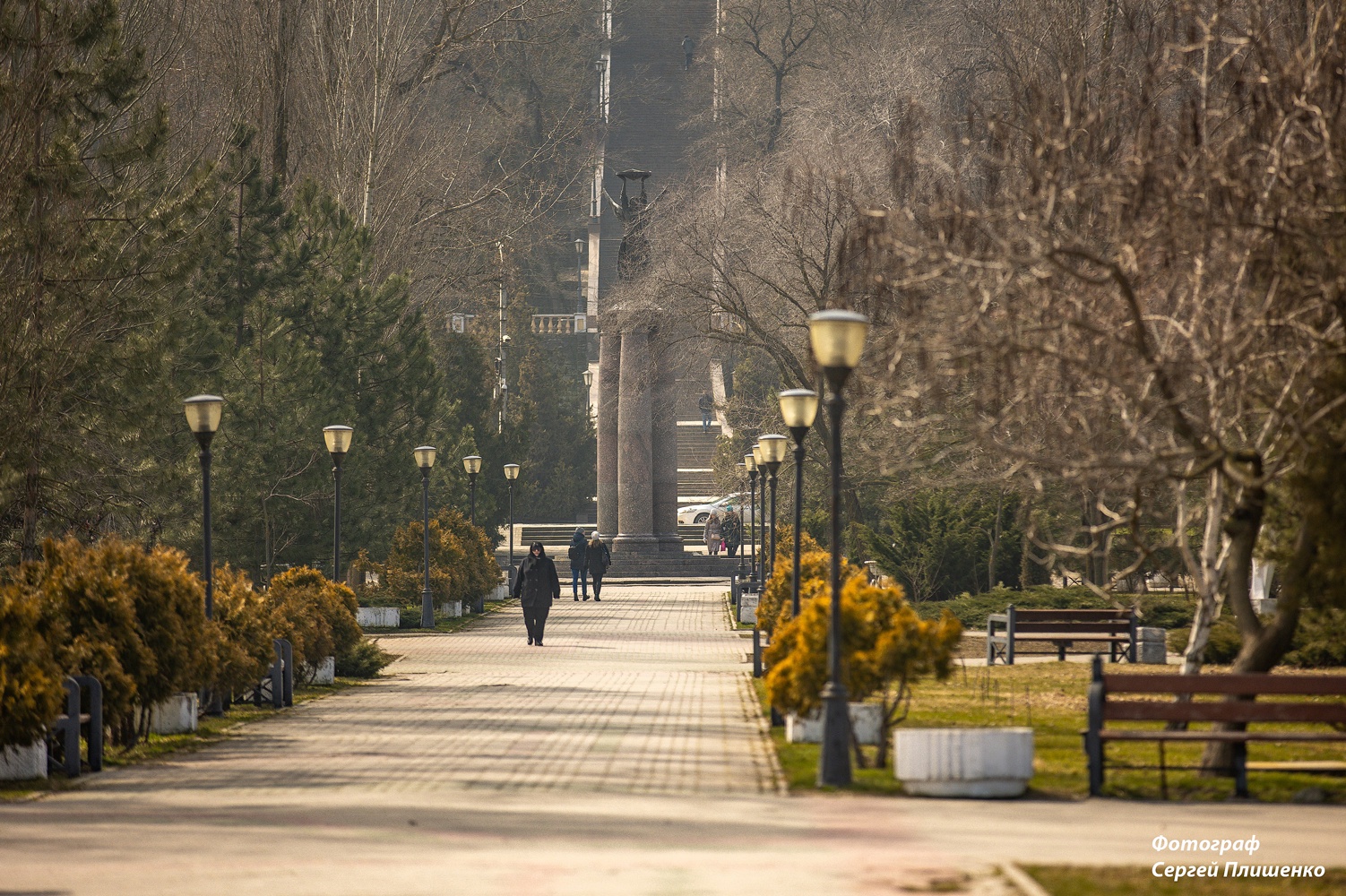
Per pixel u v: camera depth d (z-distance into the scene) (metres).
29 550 69.75
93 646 41.75
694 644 89.44
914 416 49.88
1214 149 36.38
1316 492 34.62
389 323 111.75
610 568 162.62
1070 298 35.78
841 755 35.28
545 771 37.69
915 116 55.06
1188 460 43.31
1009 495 97.44
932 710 51.22
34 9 69.25
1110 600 42.03
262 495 92.31
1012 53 93.56
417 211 152.75
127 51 87.69
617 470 165.25
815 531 137.50
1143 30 53.00
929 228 42.81
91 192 72.69
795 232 114.81
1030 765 33.75
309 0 133.88
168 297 78.69
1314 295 34.97
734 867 24.08
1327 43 36.91
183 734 47.91
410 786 35.03
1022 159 39.72
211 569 54.72
